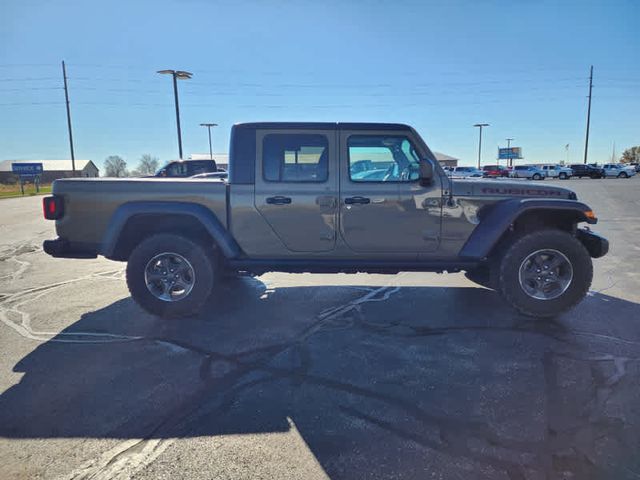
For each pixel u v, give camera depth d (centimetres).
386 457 227
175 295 442
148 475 216
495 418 262
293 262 443
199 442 243
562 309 423
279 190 428
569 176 4450
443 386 302
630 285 550
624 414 264
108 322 444
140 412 275
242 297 525
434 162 430
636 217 1234
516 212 416
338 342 383
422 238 432
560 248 418
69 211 436
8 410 278
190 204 429
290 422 261
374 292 544
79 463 226
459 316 448
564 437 242
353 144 430
